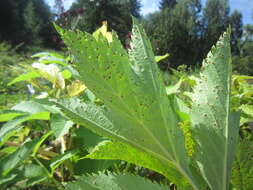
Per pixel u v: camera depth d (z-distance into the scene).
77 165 0.29
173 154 0.19
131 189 0.18
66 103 0.18
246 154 0.21
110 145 0.20
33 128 0.40
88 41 0.18
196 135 0.20
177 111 0.29
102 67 0.18
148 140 0.18
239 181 0.21
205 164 0.20
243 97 0.44
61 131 0.28
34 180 0.28
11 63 2.44
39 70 0.37
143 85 0.19
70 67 0.37
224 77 0.20
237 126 0.20
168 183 0.28
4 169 0.29
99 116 0.18
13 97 1.11
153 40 2.17
